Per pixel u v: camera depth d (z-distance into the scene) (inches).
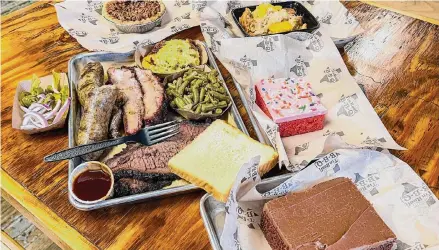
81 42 77.0
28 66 74.6
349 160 55.6
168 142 60.2
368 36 84.4
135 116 62.8
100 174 54.7
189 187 54.0
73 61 71.6
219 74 70.7
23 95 65.5
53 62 75.7
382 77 75.9
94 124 59.0
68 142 60.6
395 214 51.3
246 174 49.9
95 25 82.2
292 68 73.9
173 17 86.8
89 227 51.5
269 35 75.5
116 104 63.9
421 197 52.3
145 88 67.4
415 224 50.2
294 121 63.2
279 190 53.1
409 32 85.9
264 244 49.7
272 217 48.3
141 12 81.7
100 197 52.4
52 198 54.5
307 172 54.4
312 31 80.4
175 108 65.6
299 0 91.4
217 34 78.5
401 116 68.5
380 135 61.6
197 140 59.1
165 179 55.9
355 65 78.0
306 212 49.1
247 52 73.6
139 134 60.7
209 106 64.6
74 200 51.9
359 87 69.2
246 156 56.9
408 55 80.6
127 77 68.9
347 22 85.1
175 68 72.1
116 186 53.7
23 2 140.3
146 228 51.6
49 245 92.9
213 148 58.0
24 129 61.0
